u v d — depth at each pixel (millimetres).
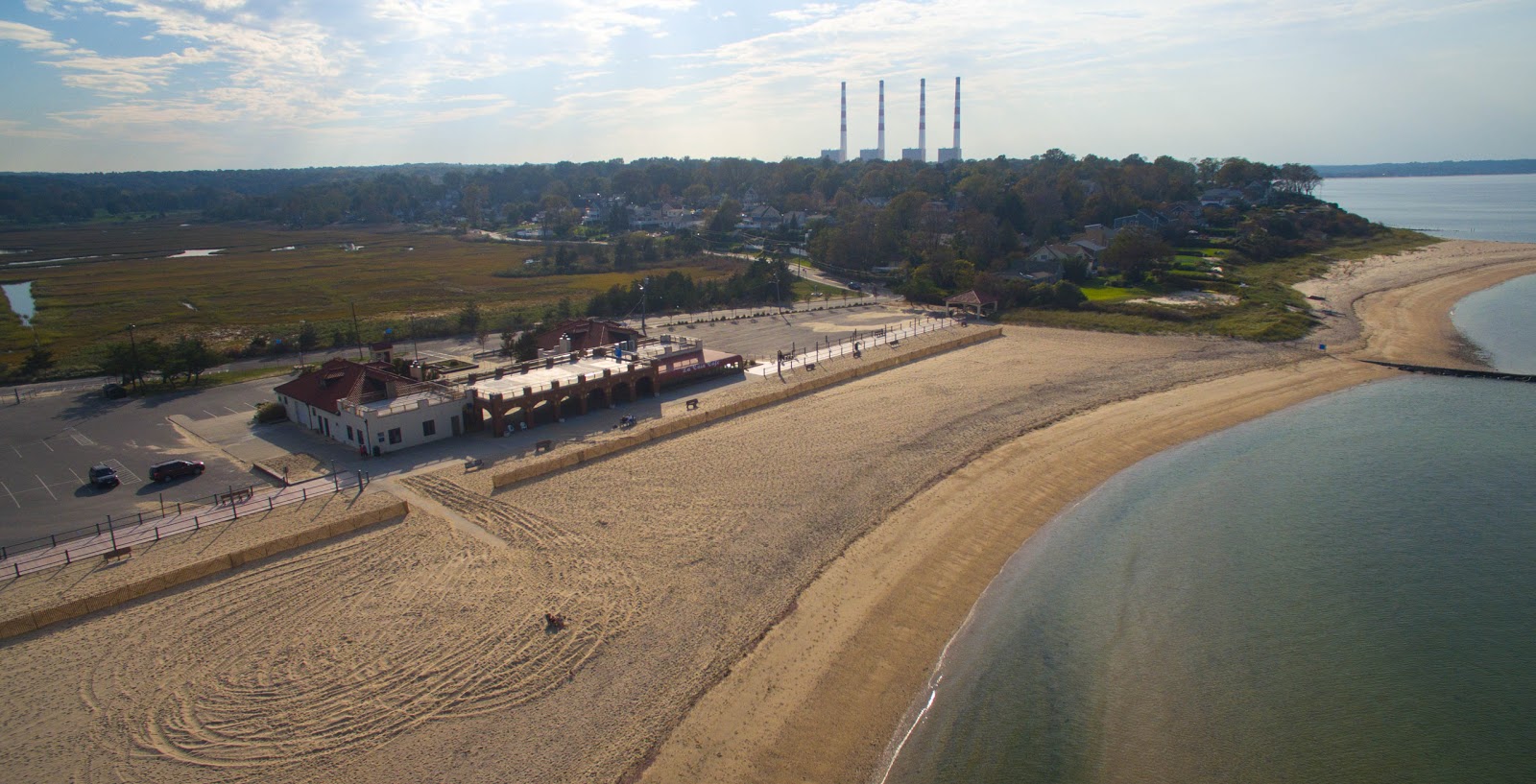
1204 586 46281
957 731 34812
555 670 37656
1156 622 42844
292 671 37656
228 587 44688
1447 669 38875
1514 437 68500
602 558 47875
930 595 45000
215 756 32625
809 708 35781
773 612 42562
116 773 31781
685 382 86438
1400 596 45094
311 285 169125
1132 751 33844
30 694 36250
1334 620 42906
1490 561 48500
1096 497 58312
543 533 51094
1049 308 124812
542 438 68500
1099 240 175125
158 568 46156
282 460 64000
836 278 169125
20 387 88688
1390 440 68312
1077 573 47750
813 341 108438
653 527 52000
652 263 195375
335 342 110750
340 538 50312
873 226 180625
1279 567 48281
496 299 150125
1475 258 165875
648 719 34719
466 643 39625
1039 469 62562
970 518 54250
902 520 53594
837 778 32156
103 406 80812
